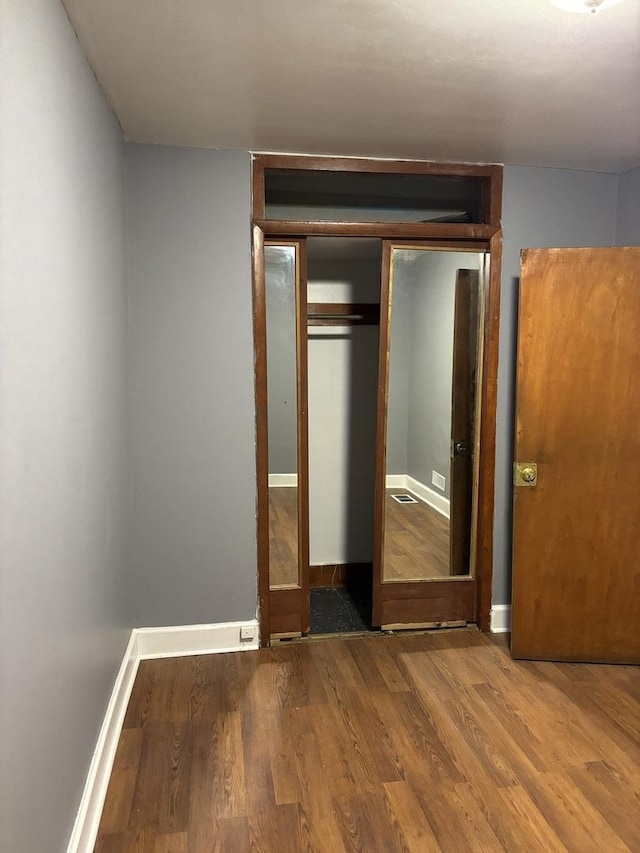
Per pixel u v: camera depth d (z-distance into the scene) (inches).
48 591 54.1
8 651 43.9
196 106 87.7
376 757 83.7
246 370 110.2
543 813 73.5
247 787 77.8
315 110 89.0
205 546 112.0
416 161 111.3
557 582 109.4
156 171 103.7
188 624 113.0
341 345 149.9
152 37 68.1
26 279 48.7
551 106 87.5
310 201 127.1
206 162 105.1
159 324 106.7
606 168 116.7
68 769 60.9
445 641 118.6
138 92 83.0
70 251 63.9
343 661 110.5
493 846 68.6
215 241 106.9
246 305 109.0
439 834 70.3
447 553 124.7
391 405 120.5
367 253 140.1
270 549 117.0
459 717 93.0
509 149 106.2
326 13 63.1
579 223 119.3
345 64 74.9
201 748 85.4
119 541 94.7
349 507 153.9
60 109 60.1
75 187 66.5
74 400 65.1
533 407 107.7
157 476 109.3
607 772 80.8
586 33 67.3
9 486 44.2
